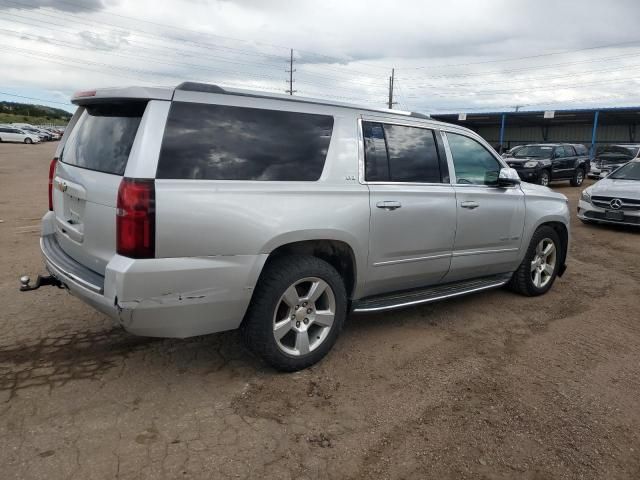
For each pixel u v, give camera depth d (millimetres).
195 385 3297
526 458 2697
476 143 4738
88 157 3260
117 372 3426
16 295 4797
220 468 2510
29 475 2391
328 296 3578
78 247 3252
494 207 4711
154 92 2910
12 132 46969
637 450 2793
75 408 2973
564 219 5562
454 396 3289
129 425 2828
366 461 2627
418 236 4062
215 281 2977
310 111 3516
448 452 2725
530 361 3846
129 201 2703
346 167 3617
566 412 3143
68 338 3912
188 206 2836
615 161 21906
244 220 3033
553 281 5652
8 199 11914
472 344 4133
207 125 3029
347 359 3764
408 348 4004
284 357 3398
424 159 4219
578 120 40625
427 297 4324
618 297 5562
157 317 2869
